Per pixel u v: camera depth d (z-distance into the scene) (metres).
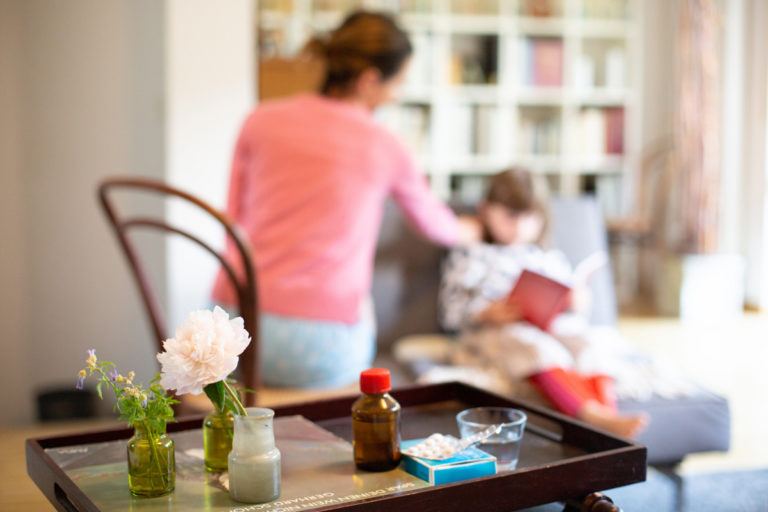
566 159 5.34
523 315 2.21
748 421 2.68
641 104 5.56
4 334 2.98
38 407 2.89
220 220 1.62
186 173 2.70
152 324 1.74
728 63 5.01
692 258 4.68
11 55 2.91
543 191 2.45
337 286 1.99
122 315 3.08
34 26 2.92
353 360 2.04
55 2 2.94
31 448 1.16
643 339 4.12
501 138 5.25
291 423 1.29
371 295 2.46
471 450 1.08
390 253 2.48
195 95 2.69
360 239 2.05
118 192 3.03
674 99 5.38
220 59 2.71
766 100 4.85
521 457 1.19
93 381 3.04
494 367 2.15
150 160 2.94
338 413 1.41
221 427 1.06
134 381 3.07
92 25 2.97
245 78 2.74
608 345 2.27
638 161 5.43
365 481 1.02
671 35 5.50
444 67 5.11
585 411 1.88
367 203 2.05
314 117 2.04
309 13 4.77
